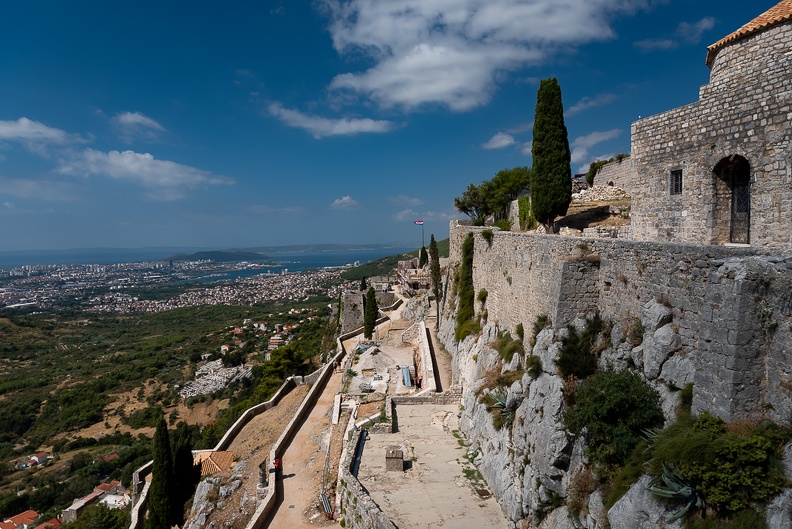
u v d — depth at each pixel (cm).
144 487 3622
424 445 2241
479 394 2248
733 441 830
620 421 1179
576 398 1350
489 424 1964
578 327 1552
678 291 1184
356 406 3112
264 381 6556
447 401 2855
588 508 1177
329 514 2244
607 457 1178
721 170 1545
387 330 6312
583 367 1438
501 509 1642
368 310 6212
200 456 3497
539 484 1402
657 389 1182
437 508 1673
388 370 4038
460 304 3775
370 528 1622
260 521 2219
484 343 2731
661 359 1180
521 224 4406
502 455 1736
